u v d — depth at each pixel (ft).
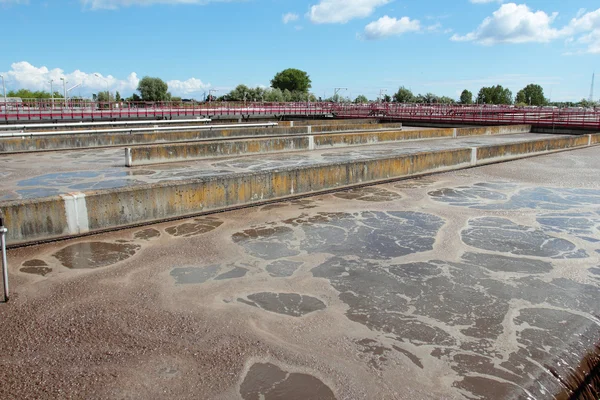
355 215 34.60
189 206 33.35
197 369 14.56
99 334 16.66
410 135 96.99
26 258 24.70
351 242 28.04
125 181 50.39
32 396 13.14
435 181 49.39
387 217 34.04
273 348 15.87
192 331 16.98
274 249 26.61
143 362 14.90
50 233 27.37
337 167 43.16
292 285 21.47
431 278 22.49
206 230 30.35
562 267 24.07
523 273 23.24
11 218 25.93
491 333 17.19
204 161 66.33
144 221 31.22
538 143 71.87
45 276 22.22
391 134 93.45
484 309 19.19
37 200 26.78
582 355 15.90
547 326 17.80
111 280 21.79
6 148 72.23
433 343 16.40
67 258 24.73
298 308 19.07
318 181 41.81
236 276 22.49
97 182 49.88
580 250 26.81
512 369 14.87
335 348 15.96
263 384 13.85
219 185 34.81
